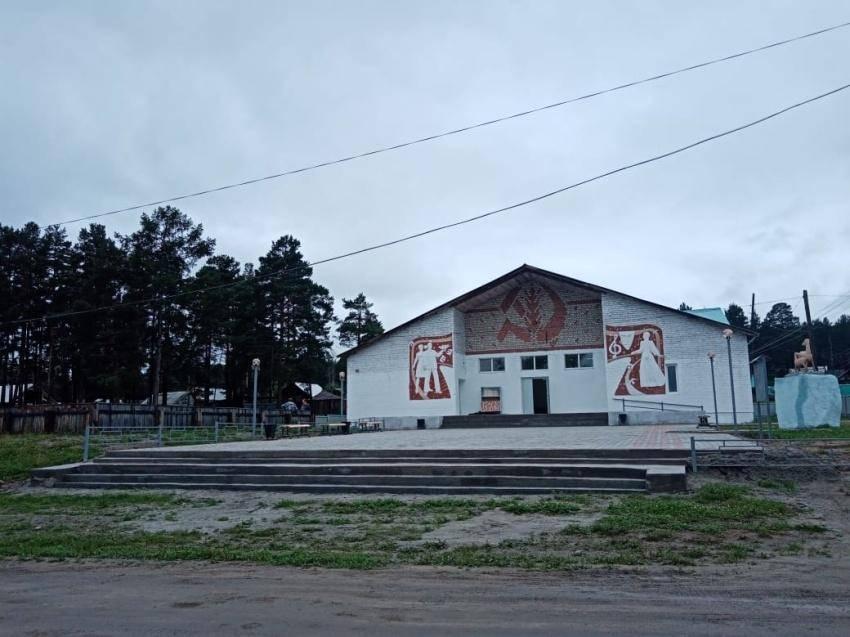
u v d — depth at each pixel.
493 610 5.87
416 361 38.66
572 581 6.95
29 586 7.32
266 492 14.03
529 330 38.78
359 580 7.17
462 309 39.78
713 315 40.47
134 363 45.41
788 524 9.56
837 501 11.15
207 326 49.25
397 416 38.50
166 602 6.41
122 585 7.24
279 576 7.47
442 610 5.91
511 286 39.38
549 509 11.04
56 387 52.59
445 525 10.36
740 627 5.23
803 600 6.05
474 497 12.58
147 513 12.50
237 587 6.98
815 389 20.59
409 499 12.64
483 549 8.63
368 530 10.23
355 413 39.28
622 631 5.17
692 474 13.27
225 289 50.22
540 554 8.23
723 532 9.19
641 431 24.75
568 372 37.81
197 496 13.99
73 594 6.87
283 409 46.50
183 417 37.56
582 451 14.76
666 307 34.09
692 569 7.39
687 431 23.61
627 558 7.88
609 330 35.06
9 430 33.88
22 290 47.72
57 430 32.78
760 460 13.43
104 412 32.84
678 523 9.66
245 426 36.06
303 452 16.44
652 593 6.39
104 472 16.48
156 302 46.19
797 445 14.27
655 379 33.91
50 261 49.03
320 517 11.45
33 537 10.51
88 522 11.88
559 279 37.16
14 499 14.60
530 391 38.50
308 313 58.62
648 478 12.17
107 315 45.16
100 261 45.31
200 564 8.28
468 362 39.59
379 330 77.69
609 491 12.31
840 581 6.77
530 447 16.31
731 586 6.62
